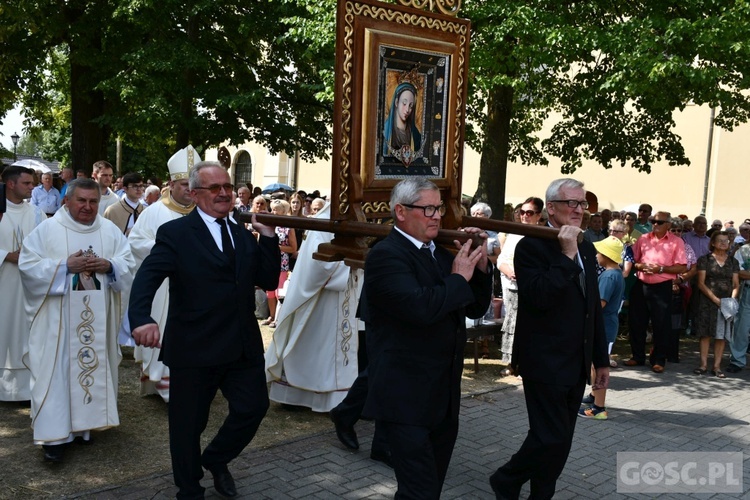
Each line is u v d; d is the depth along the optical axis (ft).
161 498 13.71
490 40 28.53
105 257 16.31
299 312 19.03
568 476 16.05
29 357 15.28
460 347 10.84
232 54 55.67
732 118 40.34
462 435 18.49
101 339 15.83
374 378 10.62
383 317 10.73
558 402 12.25
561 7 29.45
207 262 12.57
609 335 21.71
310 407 19.67
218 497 13.89
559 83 36.24
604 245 21.67
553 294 11.60
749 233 33.04
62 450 15.30
